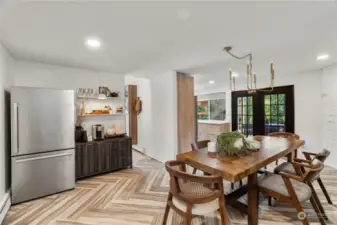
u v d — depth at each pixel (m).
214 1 1.45
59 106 2.84
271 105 4.98
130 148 3.98
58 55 2.83
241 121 5.70
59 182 2.83
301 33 2.08
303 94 4.36
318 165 1.87
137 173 3.68
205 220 2.13
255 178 1.93
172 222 2.09
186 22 1.81
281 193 1.83
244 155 2.14
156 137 4.67
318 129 4.11
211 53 2.77
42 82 3.29
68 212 2.31
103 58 3.00
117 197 2.69
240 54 2.84
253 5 1.51
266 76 4.85
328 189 2.80
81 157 3.29
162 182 3.23
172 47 2.50
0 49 2.24
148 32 2.03
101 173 3.63
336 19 1.75
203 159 2.07
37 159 2.64
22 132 2.52
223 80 5.19
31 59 3.03
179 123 4.19
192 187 1.84
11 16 1.64
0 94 2.26
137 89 5.74
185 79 4.33
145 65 3.48
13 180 2.47
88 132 3.84
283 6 1.53
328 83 3.79
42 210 2.36
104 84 4.04
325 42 2.36
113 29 1.95
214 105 6.66
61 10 1.55
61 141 2.86
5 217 2.21
